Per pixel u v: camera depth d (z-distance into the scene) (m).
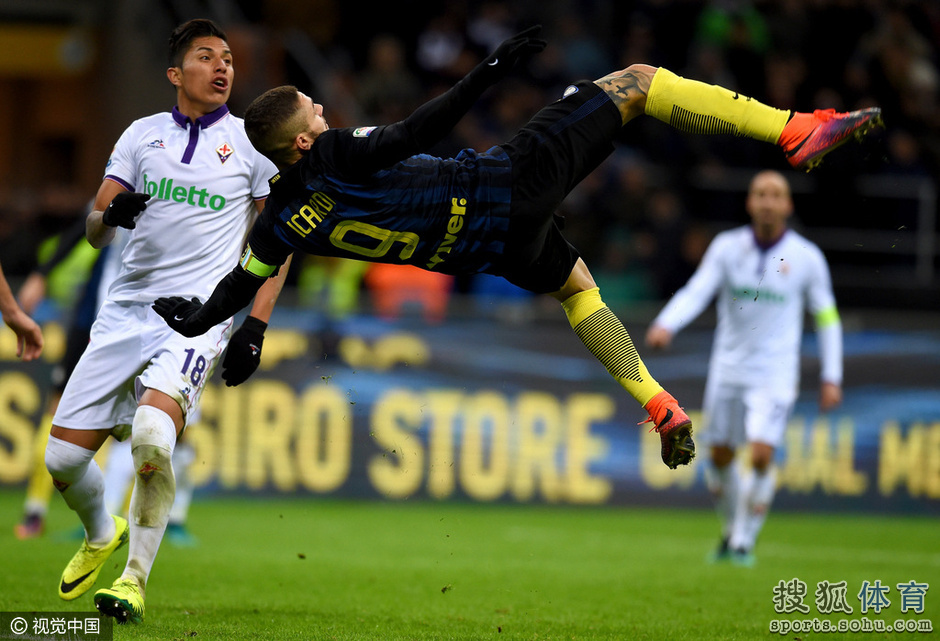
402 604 18.84
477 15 54.47
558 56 51.66
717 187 51.34
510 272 15.20
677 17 53.38
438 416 39.16
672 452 15.88
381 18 55.22
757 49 53.41
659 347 29.33
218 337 16.80
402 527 32.53
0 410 36.84
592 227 47.75
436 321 39.38
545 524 35.00
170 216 16.72
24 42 58.75
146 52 52.84
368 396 38.78
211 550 25.80
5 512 32.50
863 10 55.62
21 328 18.06
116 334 16.70
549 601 19.80
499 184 14.33
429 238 14.38
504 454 39.47
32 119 64.81
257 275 14.55
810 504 40.81
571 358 40.06
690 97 14.94
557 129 14.64
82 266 28.55
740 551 27.08
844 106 54.22
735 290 28.81
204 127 16.94
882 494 41.22
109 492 24.36
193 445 27.16
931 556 28.88
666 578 23.48
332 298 38.84
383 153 13.59
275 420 37.97
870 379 41.28
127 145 16.88
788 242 28.73
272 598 18.95
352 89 51.41
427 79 52.59
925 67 56.03
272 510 36.06
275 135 14.32
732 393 28.48
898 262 51.59
